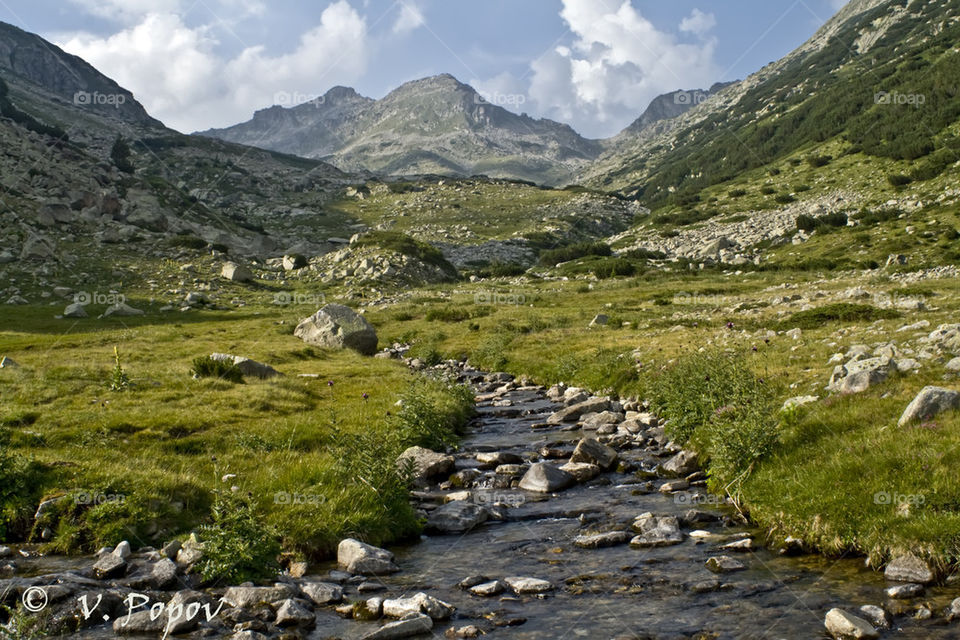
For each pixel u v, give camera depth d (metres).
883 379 15.88
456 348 46.84
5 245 81.50
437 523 12.78
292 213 176.75
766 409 14.16
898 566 9.14
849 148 154.25
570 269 111.44
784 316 40.44
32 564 10.08
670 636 7.79
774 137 193.38
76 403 21.23
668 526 11.68
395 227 168.25
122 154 153.88
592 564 10.36
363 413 21.78
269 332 51.84
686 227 144.38
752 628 7.90
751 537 11.20
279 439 17.98
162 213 111.88
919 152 129.62
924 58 167.38
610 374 27.94
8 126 119.56
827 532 10.38
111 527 10.98
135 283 78.50
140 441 17.05
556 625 8.20
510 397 30.00
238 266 87.12
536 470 15.72
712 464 14.08
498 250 144.62
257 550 10.11
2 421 17.56
